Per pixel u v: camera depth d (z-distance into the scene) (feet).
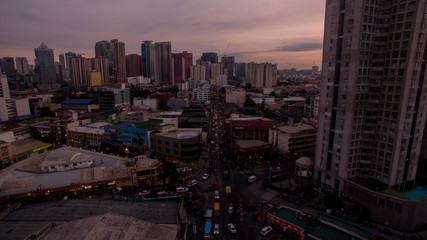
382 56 312.29
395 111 302.66
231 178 412.98
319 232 249.34
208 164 472.85
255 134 578.25
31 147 534.78
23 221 242.58
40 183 340.80
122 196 329.31
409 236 268.00
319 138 363.15
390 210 282.15
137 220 211.41
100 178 360.28
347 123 320.29
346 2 307.17
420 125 319.88
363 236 235.20
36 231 223.51
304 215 276.41
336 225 253.85
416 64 293.02
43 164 366.22
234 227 274.77
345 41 311.06
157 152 520.42
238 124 583.17
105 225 197.88
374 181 331.98
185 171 436.35
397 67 297.94
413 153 322.96
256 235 269.23
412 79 295.89
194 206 321.52
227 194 351.46
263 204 330.54
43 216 252.01
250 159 476.54
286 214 284.61
